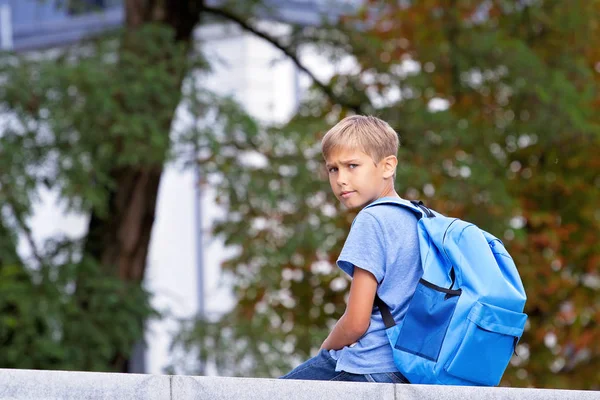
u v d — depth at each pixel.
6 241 18.95
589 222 23.39
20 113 18.83
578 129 21.75
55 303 18.67
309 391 5.26
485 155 22.20
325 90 22.73
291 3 27.88
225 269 21.67
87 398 5.18
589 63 24.02
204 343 20.73
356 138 5.73
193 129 19.73
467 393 5.23
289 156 20.89
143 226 21.34
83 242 21.02
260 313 21.70
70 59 20.75
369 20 22.88
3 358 18.45
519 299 5.43
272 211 20.81
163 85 19.59
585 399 5.34
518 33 23.44
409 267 5.54
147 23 20.56
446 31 22.23
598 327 22.98
